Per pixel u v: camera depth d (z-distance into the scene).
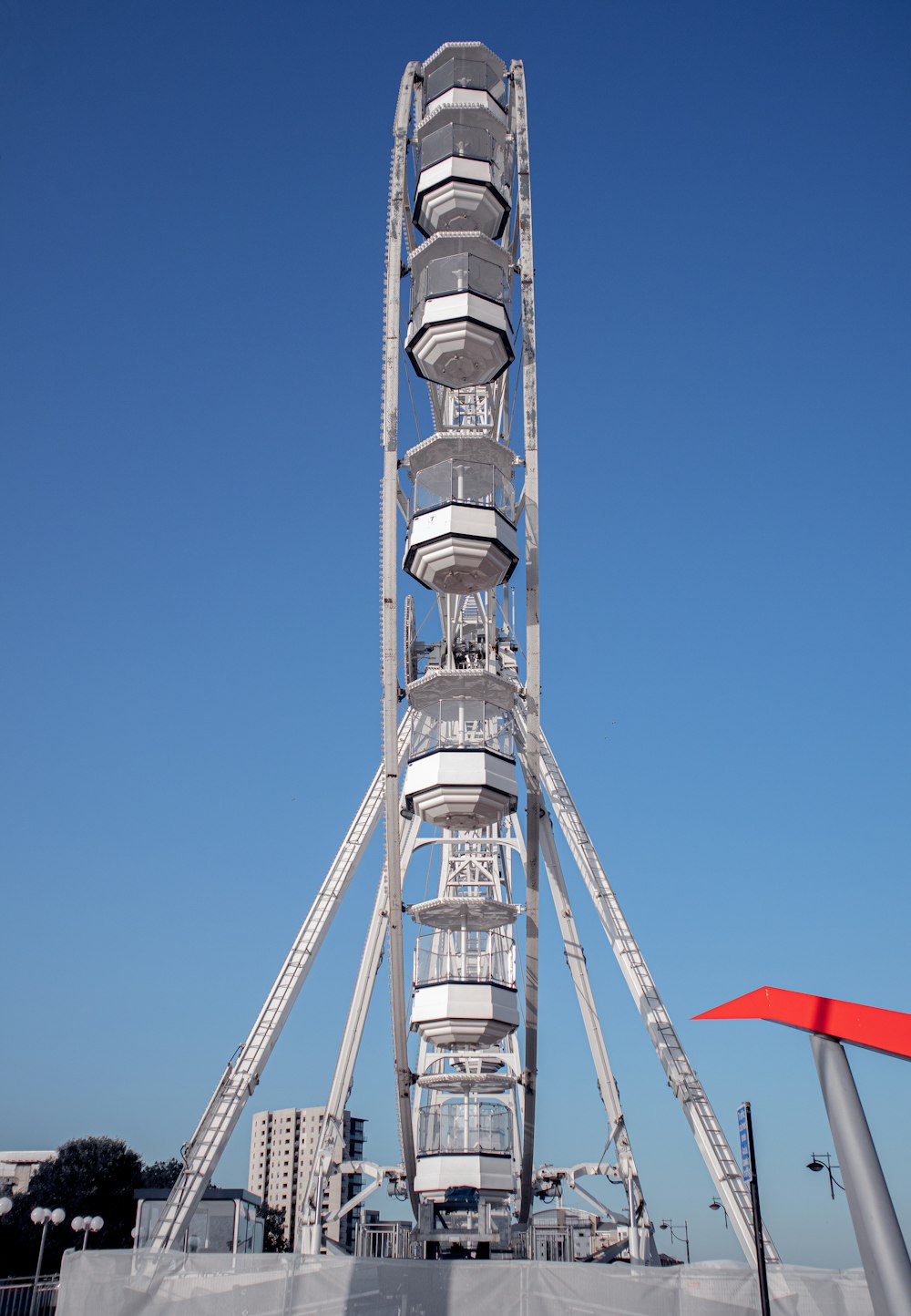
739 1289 21.91
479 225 39.44
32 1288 38.47
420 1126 42.78
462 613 42.25
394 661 33.78
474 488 35.78
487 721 36.66
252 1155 159.12
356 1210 73.69
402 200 37.72
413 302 37.81
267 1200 154.50
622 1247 39.66
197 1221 40.16
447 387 39.31
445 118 39.88
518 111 37.56
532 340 34.72
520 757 41.81
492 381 38.62
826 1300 21.89
